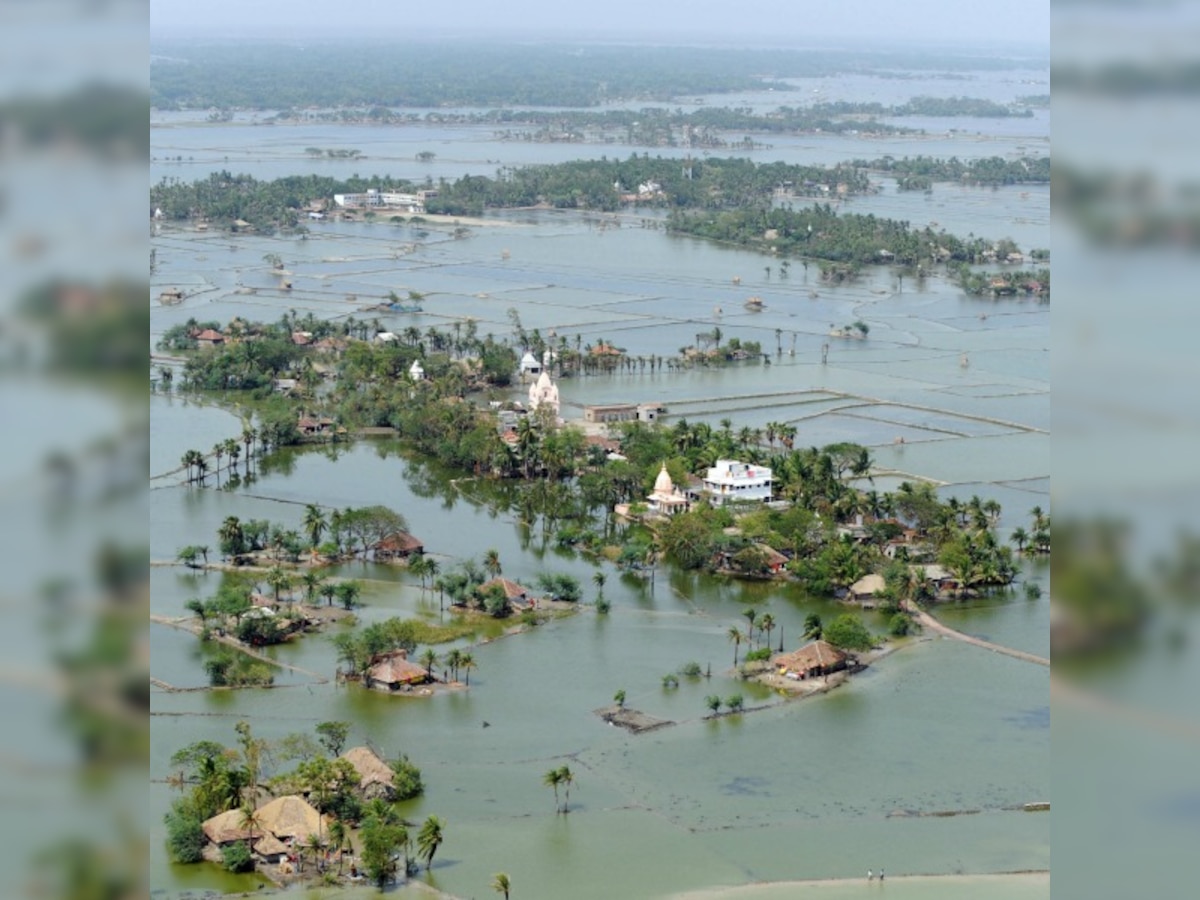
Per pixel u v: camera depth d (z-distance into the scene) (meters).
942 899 177.88
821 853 191.12
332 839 190.62
